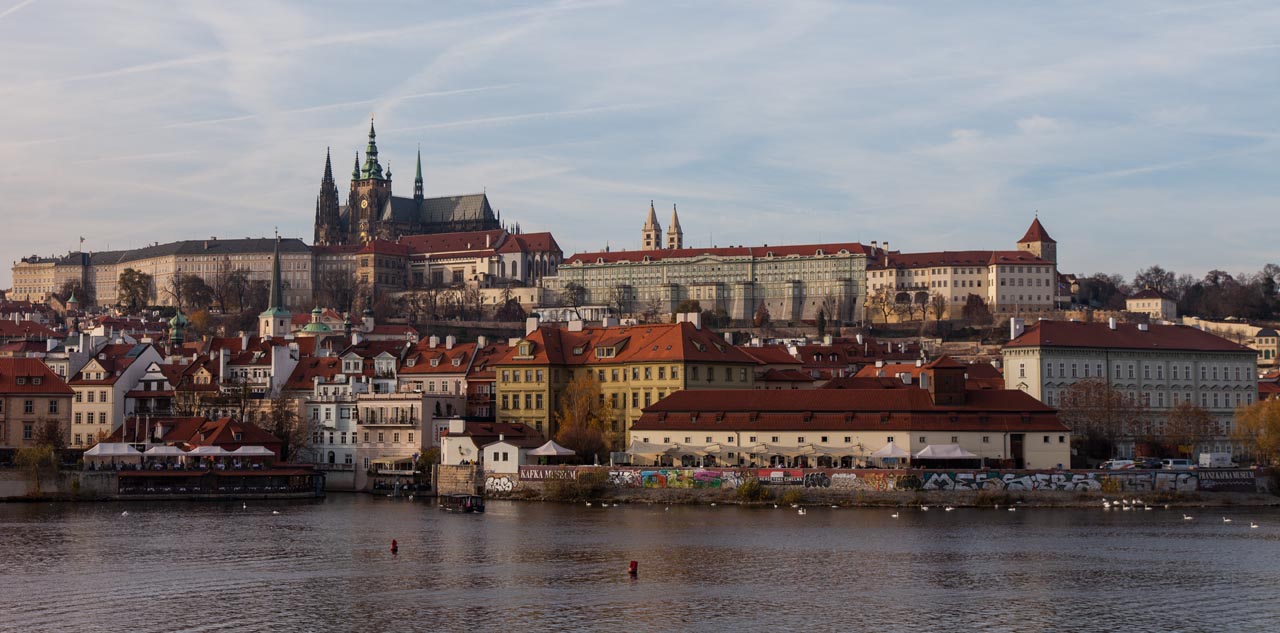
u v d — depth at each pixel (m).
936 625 156.38
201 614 161.00
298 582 179.75
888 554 199.00
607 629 154.38
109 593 172.25
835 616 160.50
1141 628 155.62
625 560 194.88
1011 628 155.38
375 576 183.75
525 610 163.50
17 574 184.38
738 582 179.00
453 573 185.88
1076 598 170.12
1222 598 170.50
